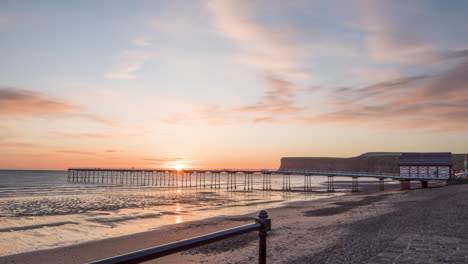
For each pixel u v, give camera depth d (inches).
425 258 354.3
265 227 139.0
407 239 475.8
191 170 4069.9
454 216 748.0
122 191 3009.4
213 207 1720.0
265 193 3100.4
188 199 2281.0
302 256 488.7
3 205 1793.8
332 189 3762.3
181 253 583.8
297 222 964.0
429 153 2957.7
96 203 1930.4
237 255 551.5
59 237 901.8
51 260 661.9
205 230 978.1
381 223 770.2
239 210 1553.9
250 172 3710.6
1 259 671.1
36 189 3080.7
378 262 342.6
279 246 594.6
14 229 1042.1
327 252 493.0
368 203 1637.6
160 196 2513.5
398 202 1508.4
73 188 3321.9
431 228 601.9
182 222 1160.8
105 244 802.2
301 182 6441.9
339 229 745.0
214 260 527.8
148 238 869.2
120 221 1207.6
